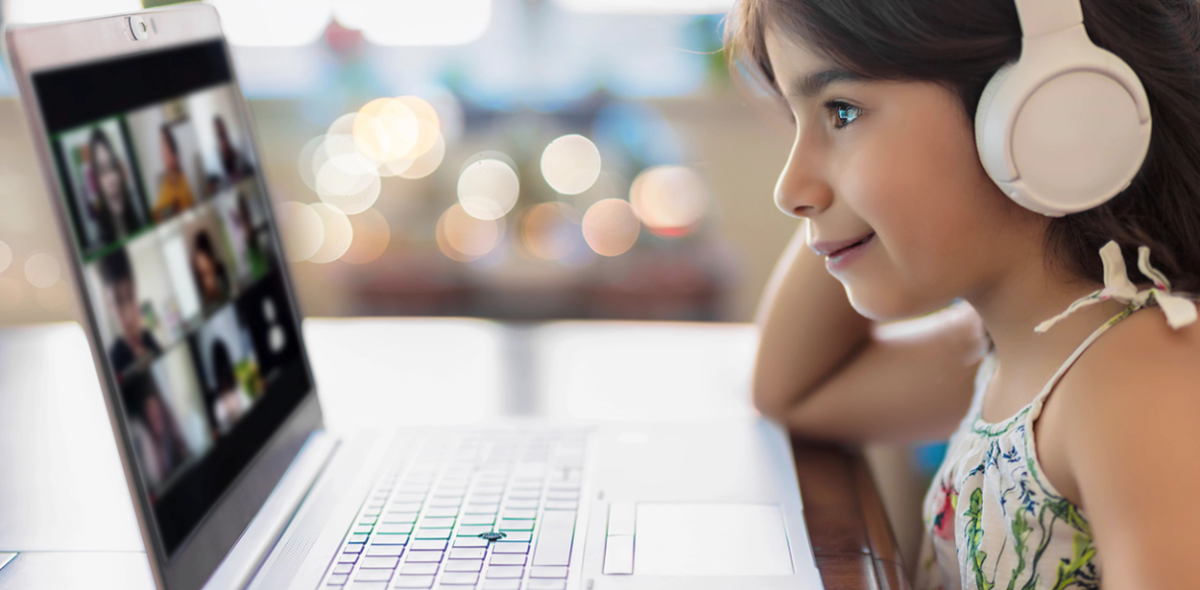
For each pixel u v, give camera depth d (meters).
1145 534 0.40
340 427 0.76
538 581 0.51
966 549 0.55
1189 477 0.41
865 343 0.77
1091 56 0.44
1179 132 0.50
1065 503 0.49
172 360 0.55
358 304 1.86
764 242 1.83
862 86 0.49
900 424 0.74
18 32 0.46
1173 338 0.46
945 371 0.73
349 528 0.58
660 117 1.79
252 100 1.84
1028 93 0.45
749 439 0.71
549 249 1.82
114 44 0.55
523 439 0.71
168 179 0.58
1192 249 0.50
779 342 0.76
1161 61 0.49
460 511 0.59
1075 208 0.46
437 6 1.82
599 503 0.60
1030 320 0.53
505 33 1.83
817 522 0.61
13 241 1.44
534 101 1.82
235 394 0.61
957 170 0.49
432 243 1.84
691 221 1.82
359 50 1.85
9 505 0.65
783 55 0.52
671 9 1.78
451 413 0.81
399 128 1.81
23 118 0.46
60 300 1.46
